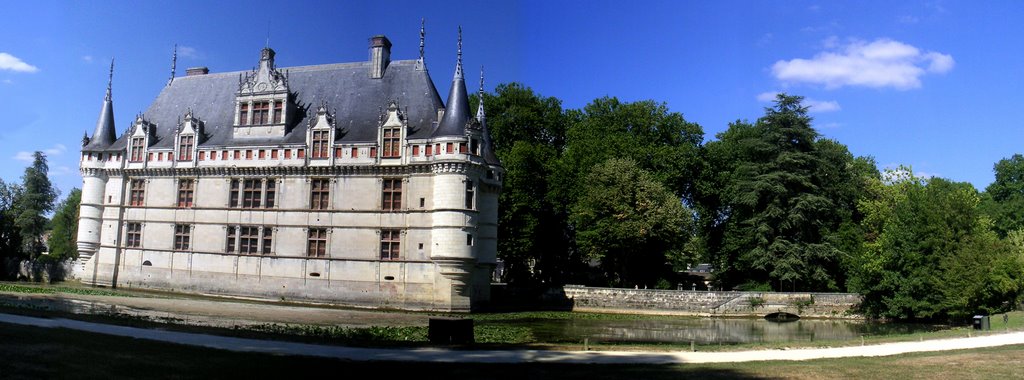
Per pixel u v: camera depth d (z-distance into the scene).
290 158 60.81
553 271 80.44
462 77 59.44
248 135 63.41
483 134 64.75
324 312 51.50
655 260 76.81
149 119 70.31
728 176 82.12
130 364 20.23
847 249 69.25
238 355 23.30
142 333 28.31
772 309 63.91
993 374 22.14
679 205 72.44
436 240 56.25
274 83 63.19
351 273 58.78
